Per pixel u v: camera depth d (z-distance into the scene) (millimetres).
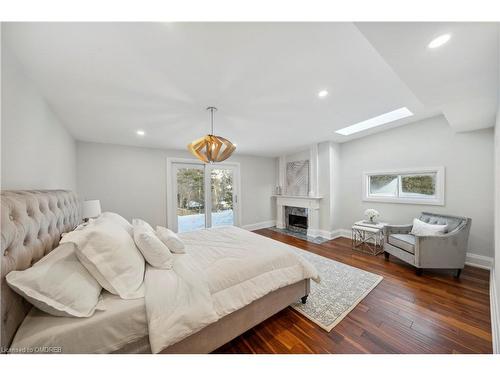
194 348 1181
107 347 922
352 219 4238
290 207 5359
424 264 2449
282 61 1431
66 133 2750
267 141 3959
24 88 1437
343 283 2303
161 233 1846
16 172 1332
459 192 2838
